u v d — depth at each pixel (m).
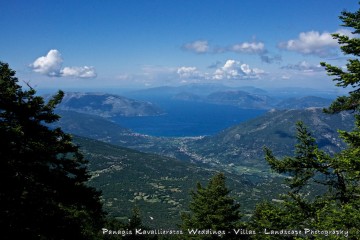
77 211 21.75
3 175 17.03
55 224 18.88
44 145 19.52
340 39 14.49
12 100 18.88
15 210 17.55
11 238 16.86
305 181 18.08
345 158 14.56
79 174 20.78
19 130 17.50
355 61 13.97
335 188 18.22
